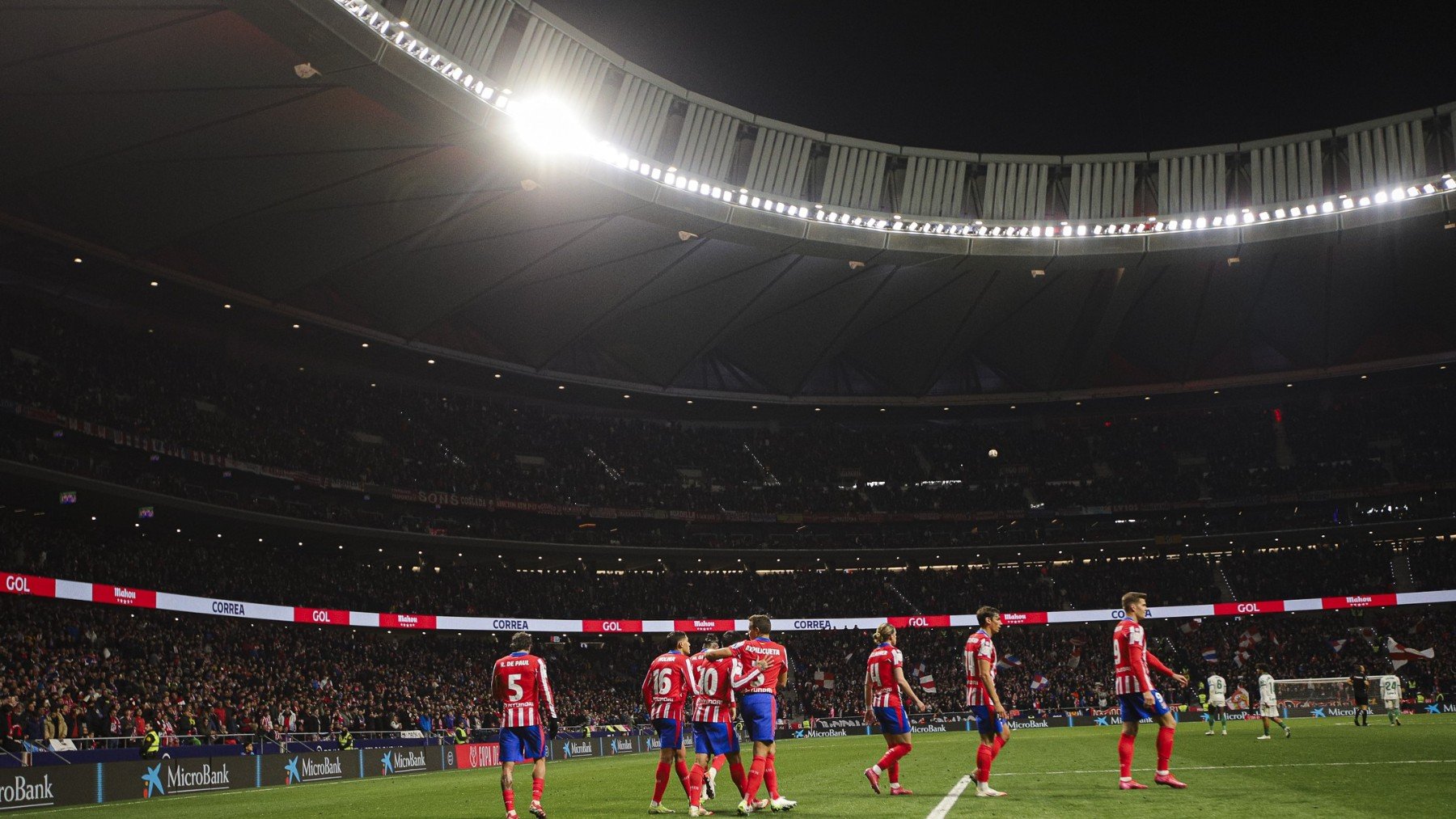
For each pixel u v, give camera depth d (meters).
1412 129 44.91
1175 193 48.06
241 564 47.31
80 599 37.38
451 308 52.94
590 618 57.06
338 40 31.11
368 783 28.81
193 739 32.69
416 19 33.41
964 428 73.12
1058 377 66.94
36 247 42.44
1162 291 58.91
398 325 54.03
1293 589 61.91
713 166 44.19
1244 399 69.69
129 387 45.69
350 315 52.62
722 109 43.53
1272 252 49.06
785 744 47.50
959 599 64.38
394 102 34.53
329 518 50.94
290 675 43.03
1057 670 60.56
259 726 36.69
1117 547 64.19
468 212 44.06
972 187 48.44
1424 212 45.34
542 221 45.66
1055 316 60.28
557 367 61.50
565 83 38.50
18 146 35.56
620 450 66.06
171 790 25.75
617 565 63.53
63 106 33.28
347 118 36.00
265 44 31.64
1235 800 12.42
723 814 13.05
